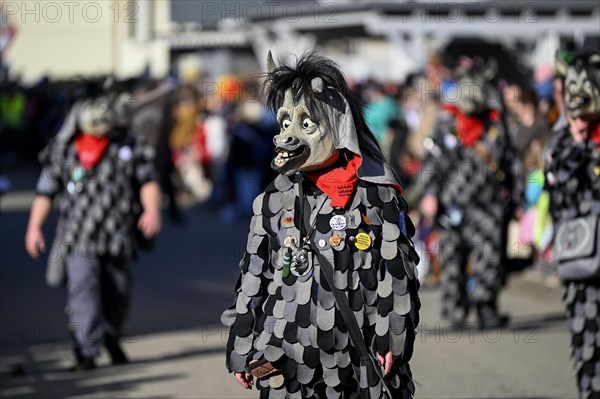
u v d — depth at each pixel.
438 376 19.48
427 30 41.00
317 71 11.25
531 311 26.34
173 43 54.66
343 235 11.16
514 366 20.31
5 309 26.75
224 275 32.25
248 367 11.24
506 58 46.69
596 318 15.16
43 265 34.25
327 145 11.15
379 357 11.04
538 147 28.16
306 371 11.14
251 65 55.56
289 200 11.36
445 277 24.12
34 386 19.23
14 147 72.75
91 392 18.70
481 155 23.56
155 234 20.59
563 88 15.55
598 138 15.28
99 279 20.50
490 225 23.70
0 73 71.31
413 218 33.09
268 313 11.24
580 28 41.19
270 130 44.91
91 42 62.66
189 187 55.94
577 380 15.47
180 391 18.67
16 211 48.75
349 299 11.09
